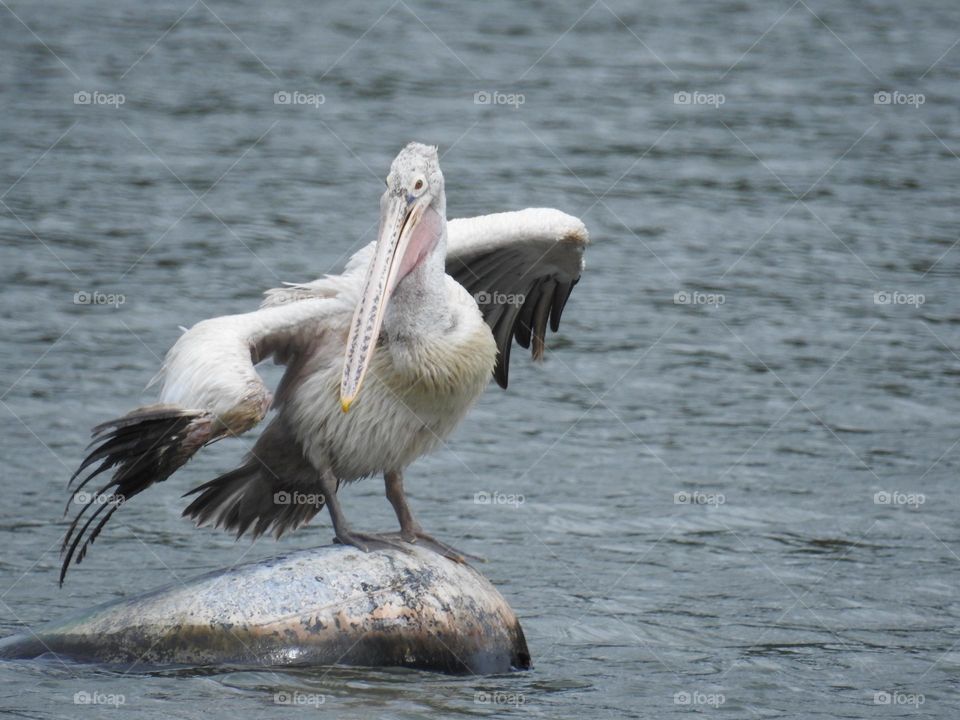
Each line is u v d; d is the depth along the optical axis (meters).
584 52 33.34
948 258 21.36
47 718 8.46
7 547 12.11
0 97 28.23
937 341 18.33
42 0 36.06
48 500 13.22
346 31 34.62
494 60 32.47
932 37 35.38
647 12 37.38
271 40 33.56
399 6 37.03
